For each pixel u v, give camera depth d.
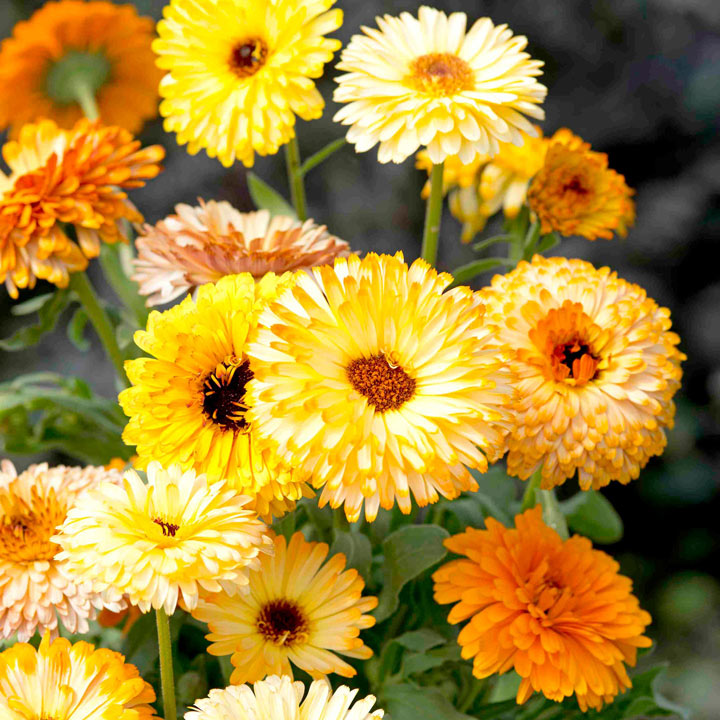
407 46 0.65
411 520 0.65
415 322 0.58
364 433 0.57
